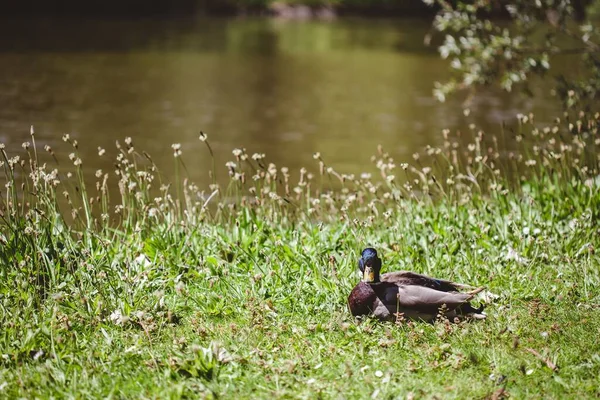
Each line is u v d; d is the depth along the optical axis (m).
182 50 38.31
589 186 10.32
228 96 27.36
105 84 28.41
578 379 6.22
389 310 7.26
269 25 52.38
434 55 39.56
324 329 7.21
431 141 21.11
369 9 60.94
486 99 27.47
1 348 6.71
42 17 48.31
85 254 8.26
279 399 5.97
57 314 7.27
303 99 27.41
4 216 8.85
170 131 21.61
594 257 8.82
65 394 6.00
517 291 8.04
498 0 13.12
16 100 24.81
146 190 9.77
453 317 7.25
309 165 18.31
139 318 7.15
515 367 6.39
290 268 8.44
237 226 9.05
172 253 8.68
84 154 18.22
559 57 35.47
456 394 5.98
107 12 53.34
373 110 25.61
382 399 5.93
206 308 7.64
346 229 9.32
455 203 10.29
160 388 6.08
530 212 9.77
